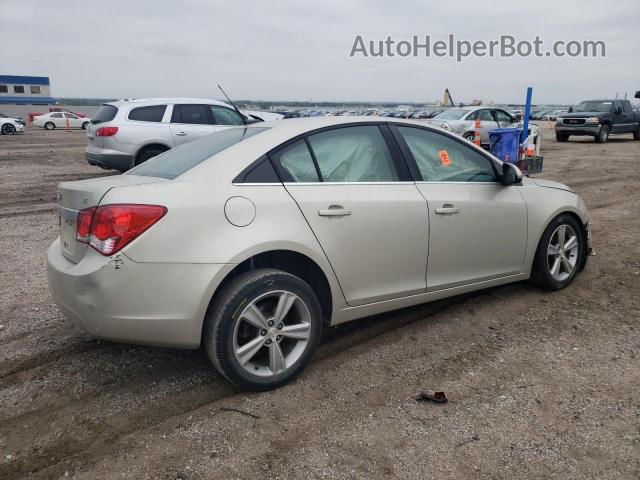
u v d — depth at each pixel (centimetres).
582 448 266
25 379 340
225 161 322
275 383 321
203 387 329
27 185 1150
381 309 372
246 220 307
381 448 268
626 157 1692
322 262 333
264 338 315
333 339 395
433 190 389
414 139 399
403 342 389
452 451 265
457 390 322
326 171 349
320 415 298
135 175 345
